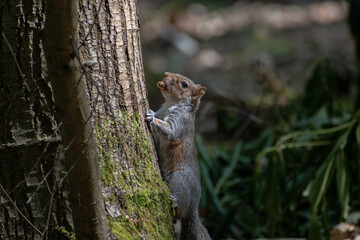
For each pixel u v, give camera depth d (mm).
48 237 6184
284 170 11547
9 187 6180
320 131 11844
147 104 7266
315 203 10570
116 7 6617
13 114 6129
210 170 13133
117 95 6645
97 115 6422
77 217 5555
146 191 6715
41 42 6086
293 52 24672
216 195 12203
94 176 5410
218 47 27281
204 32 29578
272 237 11086
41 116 6145
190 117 8562
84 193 5422
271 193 11500
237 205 11828
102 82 6477
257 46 26109
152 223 6668
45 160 6156
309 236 10461
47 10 4836
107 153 6461
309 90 14312
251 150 13719
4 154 6141
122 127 6652
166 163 8055
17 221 6172
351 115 12922
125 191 6516
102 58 6480
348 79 18078
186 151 8219
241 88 20906
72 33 4926
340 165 10938
